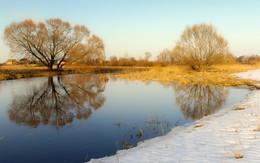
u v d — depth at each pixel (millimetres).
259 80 28266
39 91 24531
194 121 11836
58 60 51594
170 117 13023
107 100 18875
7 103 18125
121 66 81250
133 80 34969
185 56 45312
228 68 50969
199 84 27375
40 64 53188
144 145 8508
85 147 8984
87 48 51625
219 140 7871
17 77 40625
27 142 9664
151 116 13297
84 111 15023
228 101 17141
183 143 7984
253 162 5824
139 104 16984
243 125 9328
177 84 28422
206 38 43844
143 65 81625
